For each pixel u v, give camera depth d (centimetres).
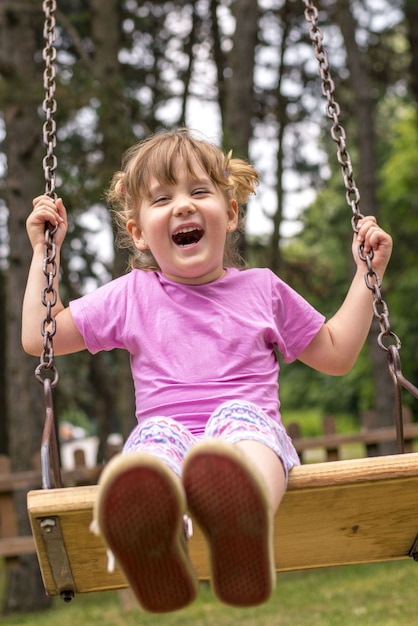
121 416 1018
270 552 235
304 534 301
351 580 812
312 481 267
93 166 964
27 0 918
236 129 992
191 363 307
